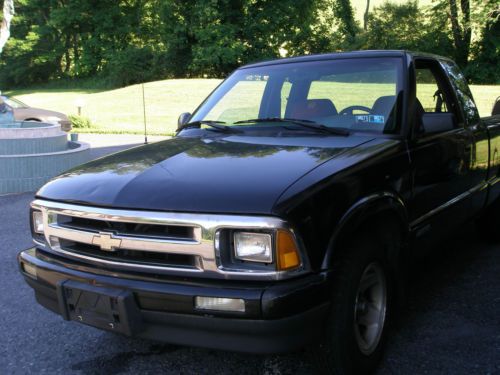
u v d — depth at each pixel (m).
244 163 2.84
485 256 5.00
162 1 41.22
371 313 2.98
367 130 3.45
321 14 43.19
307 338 2.44
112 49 45.53
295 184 2.53
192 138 3.67
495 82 34.03
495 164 4.96
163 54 42.16
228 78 4.51
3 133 9.97
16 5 49.78
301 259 2.40
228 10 40.00
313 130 3.49
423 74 3.90
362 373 2.85
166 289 2.45
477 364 3.10
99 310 2.63
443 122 3.53
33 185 8.87
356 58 3.92
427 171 3.51
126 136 17.48
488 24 33.25
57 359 3.36
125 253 2.62
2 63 52.19
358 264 2.69
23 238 6.09
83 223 2.75
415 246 3.44
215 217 2.40
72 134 11.82
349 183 2.69
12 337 3.66
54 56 50.50
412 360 3.16
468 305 3.92
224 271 2.40
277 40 41.06
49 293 2.89
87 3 47.00
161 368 3.20
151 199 2.56
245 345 2.38
